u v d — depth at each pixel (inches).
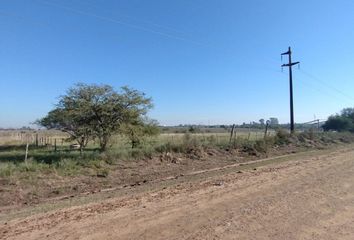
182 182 634.2
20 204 508.7
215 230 324.5
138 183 673.0
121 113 1083.9
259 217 369.4
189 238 302.0
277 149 1348.4
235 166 896.9
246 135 1582.2
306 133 1758.1
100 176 720.3
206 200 443.5
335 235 324.5
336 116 3794.3
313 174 666.8
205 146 1096.2
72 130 1149.1
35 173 661.3
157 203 428.8
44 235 306.0
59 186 625.9
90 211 390.0
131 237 301.7
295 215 380.8
